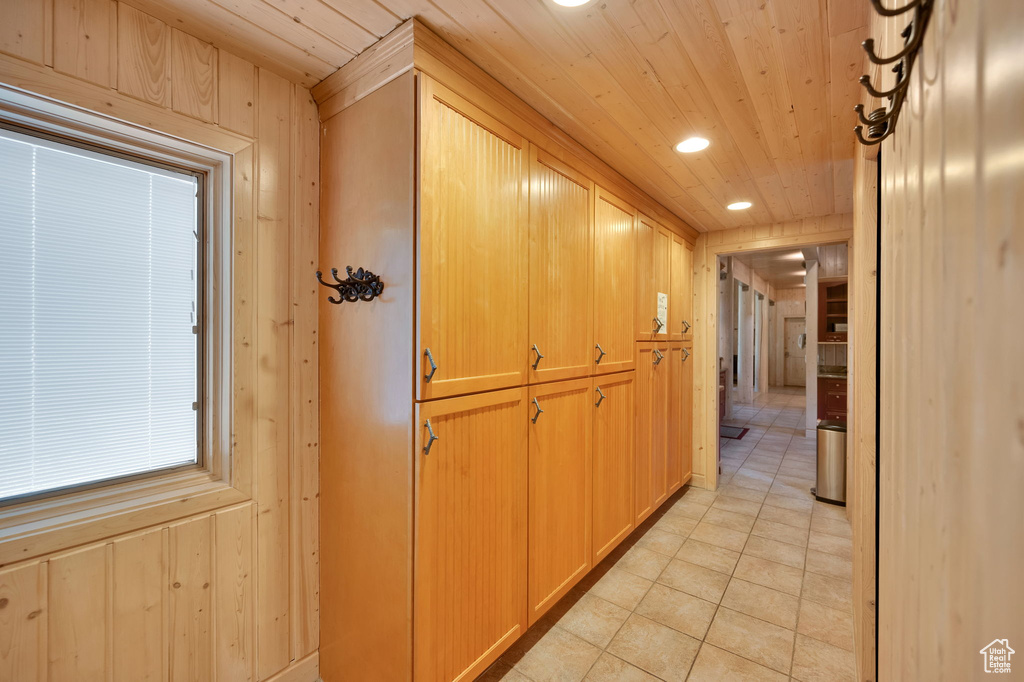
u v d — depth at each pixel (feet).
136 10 3.97
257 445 4.88
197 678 4.43
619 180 7.97
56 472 3.87
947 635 1.42
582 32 4.29
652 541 9.02
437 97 4.41
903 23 2.26
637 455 8.86
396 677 4.39
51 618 3.61
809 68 4.83
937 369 1.57
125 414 4.27
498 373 5.22
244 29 4.25
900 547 2.26
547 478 6.13
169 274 4.54
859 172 5.61
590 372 7.14
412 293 4.27
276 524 5.04
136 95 3.97
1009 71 0.96
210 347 4.71
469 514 4.86
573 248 6.70
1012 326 0.95
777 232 11.39
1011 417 0.96
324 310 5.36
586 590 7.29
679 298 11.16
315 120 5.38
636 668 5.59
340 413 5.12
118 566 3.96
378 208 4.61
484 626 5.06
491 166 5.11
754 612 6.70
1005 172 0.99
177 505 4.29
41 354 3.80
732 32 4.30
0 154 3.59
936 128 1.59
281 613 5.08
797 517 10.22
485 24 4.18
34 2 3.47
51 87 3.52
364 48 4.54
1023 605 0.87
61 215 3.89
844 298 21.76
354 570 4.90
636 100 5.52
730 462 14.73
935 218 1.61
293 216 5.18
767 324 31.27
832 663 5.65
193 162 4.56
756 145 6.85
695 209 10.28
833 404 17.88
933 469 1.61
